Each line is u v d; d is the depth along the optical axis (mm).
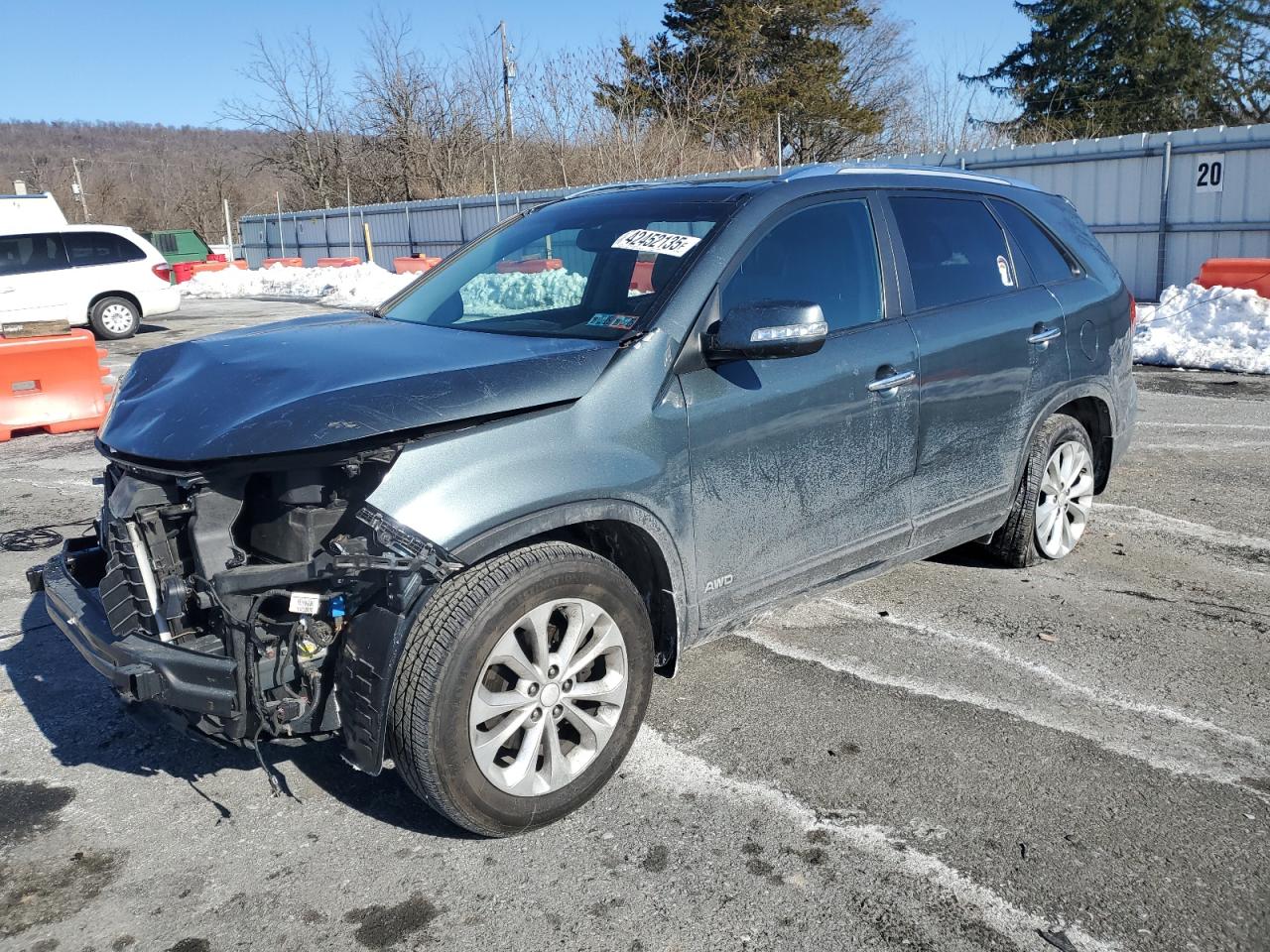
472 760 2891
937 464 4301
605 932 2705
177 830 3191
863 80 46188
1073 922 2705
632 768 3471
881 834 3088
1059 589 4980
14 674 4301
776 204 3809
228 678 2809
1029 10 40938
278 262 32844
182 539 3043
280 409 2877
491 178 35875
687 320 3418
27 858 3061
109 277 16969
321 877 2951
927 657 4266
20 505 6863
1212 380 10250
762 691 3990
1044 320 4754
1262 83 39125
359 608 2918
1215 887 2834
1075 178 17453
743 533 3602
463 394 2951
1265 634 4453
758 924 2723
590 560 3078
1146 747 3555
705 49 40625
